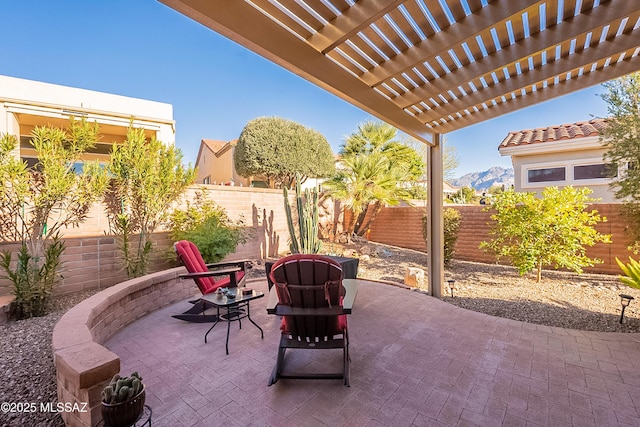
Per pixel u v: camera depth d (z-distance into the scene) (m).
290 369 2.75
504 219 6.13
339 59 2.90
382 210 10.73
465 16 2.55
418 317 4.04
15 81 7.76
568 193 5.60
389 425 2.04
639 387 2.46
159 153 6.02
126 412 1.62
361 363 2.85
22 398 2.32
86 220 5.38
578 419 2.10
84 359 1.92
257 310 4.40
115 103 9.12
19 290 3.86
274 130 11.88
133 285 3.80
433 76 3.45
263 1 2.11
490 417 2.12
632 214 5.81
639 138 5.37
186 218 6.43
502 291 5.35
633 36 2.77
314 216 7.03
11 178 4.45
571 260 5.54
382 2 2.19
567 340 3.32
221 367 2.77
